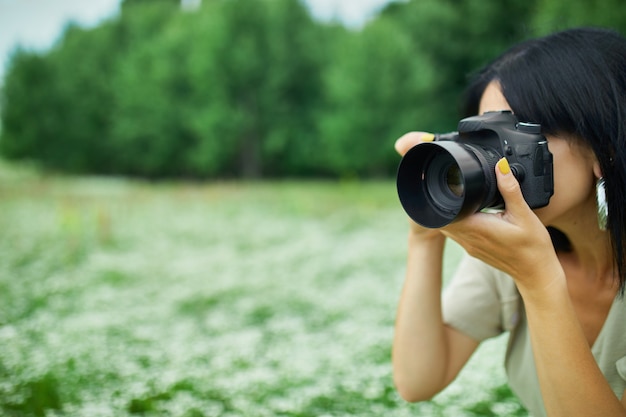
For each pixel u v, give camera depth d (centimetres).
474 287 161
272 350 429
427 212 125
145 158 4084
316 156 3722
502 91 130
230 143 3616
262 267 788
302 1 3709
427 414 296
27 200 1950
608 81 120
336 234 1083
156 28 4453
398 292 613
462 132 130
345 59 3150
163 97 3794
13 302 577
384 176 3394
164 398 332
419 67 3086
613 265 130
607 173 119
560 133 123
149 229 1210
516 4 2934
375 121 3119
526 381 152
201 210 1585
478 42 3198
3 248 960
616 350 130
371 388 332
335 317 525
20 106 4572
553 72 123
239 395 332
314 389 336
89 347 416
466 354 165
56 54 4694
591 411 116
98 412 296
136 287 677
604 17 1191
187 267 801
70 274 751
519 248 116
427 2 3375
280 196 1909
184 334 473
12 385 325
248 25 3603
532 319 121
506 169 113
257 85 3644
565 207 127
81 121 4469
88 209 1563
